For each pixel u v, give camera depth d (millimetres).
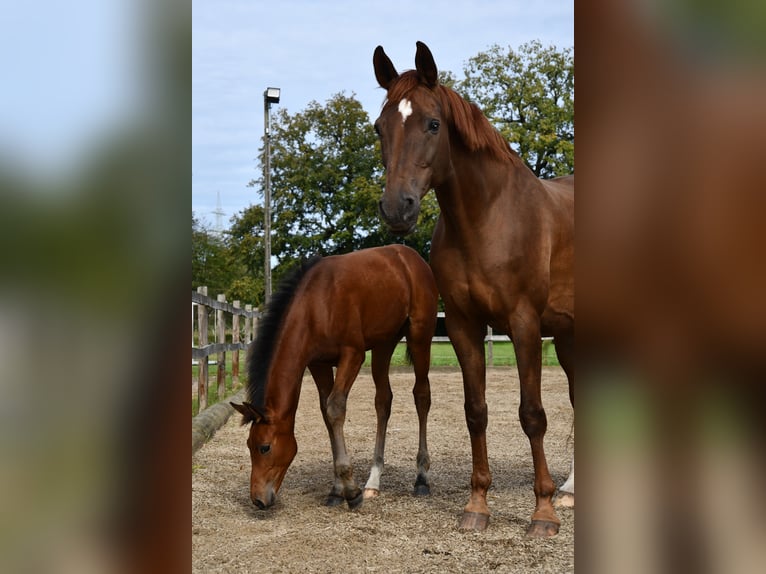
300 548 3275
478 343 3703
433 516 3855
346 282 4305
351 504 4008
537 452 3510
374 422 7324
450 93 3396
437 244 3680
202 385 7266
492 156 3471
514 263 3447
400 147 3203
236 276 28906
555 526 3451
